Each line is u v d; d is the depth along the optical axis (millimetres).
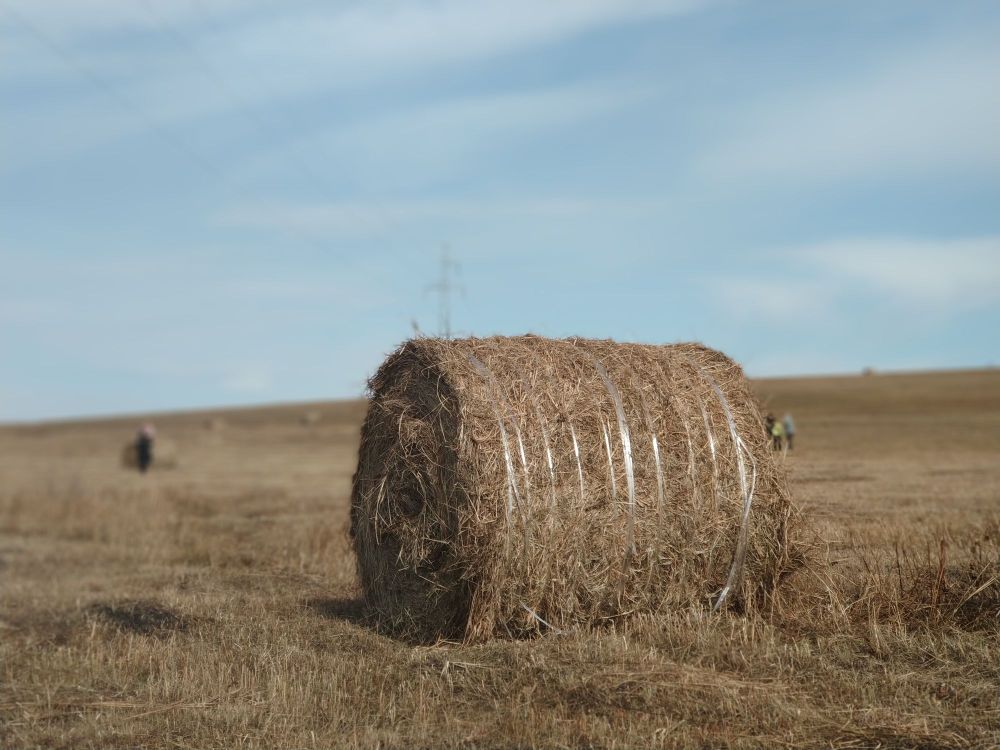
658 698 7188
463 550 9203
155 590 13016
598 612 9367
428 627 9852
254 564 14938
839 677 7480
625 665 7926
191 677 8406
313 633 9969
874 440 34750
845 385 76938
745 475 9797
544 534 9133
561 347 9977
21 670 9094
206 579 13742
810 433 38500
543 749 6434
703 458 9664
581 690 7465
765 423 10312
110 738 7023
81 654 9570
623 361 9875
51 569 15875
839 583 9891
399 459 10242
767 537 9875
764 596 9930
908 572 9594
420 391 10039
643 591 9469
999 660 7523
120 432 99812
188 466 45062
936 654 7781
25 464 53844
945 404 59469
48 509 24094
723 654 8141
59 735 7145
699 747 6328
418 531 9891
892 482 19438
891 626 8641
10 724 7453
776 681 7484
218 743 6832
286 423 92562
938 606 8891
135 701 7949
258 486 30094
